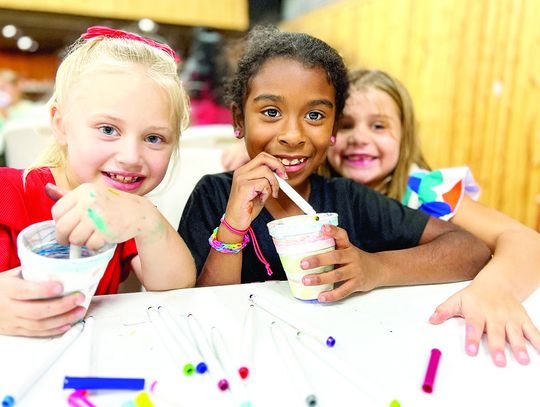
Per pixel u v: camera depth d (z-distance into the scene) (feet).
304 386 1.31
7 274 1.70
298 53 2.44
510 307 1.82
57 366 1.41
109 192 1.81
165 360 1.47
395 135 3.76
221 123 7.98
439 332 1.69
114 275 2.38
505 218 2.95
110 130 2.08
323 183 2.94
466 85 7.43
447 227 2.64
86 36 2.31
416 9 8.02
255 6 11.94
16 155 4.50
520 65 6.68
